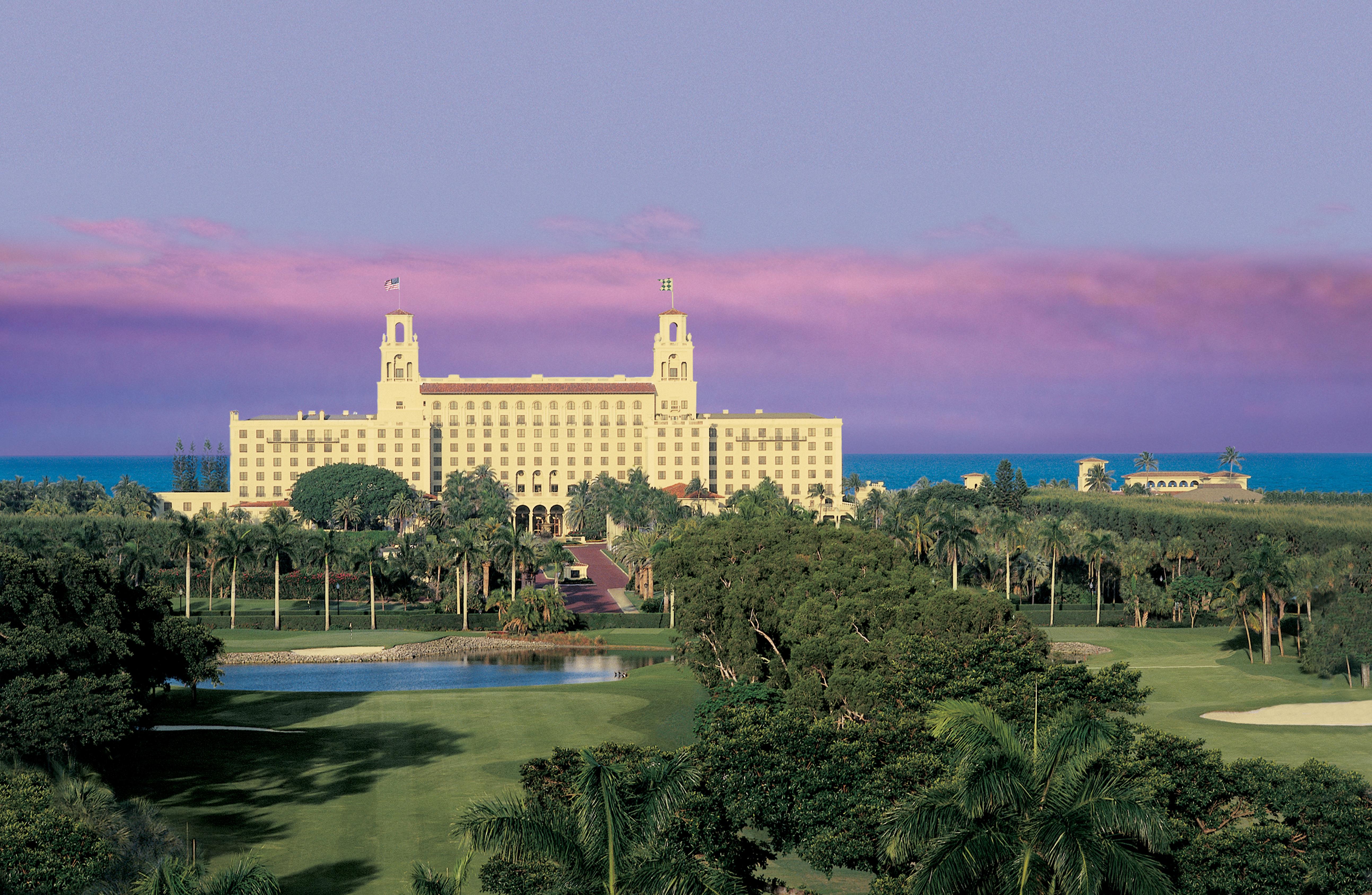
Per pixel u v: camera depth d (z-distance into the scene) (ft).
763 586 301.43
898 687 206.28
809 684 237.66
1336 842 151.53
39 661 217.77
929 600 251.19
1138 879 115.75
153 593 279.90
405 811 224.12
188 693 346.95
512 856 115.34
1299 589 402.93
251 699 339.36
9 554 229.45
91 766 237.45
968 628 240.32
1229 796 160.76
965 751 121.90
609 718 310.86
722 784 170.19
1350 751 247.29
